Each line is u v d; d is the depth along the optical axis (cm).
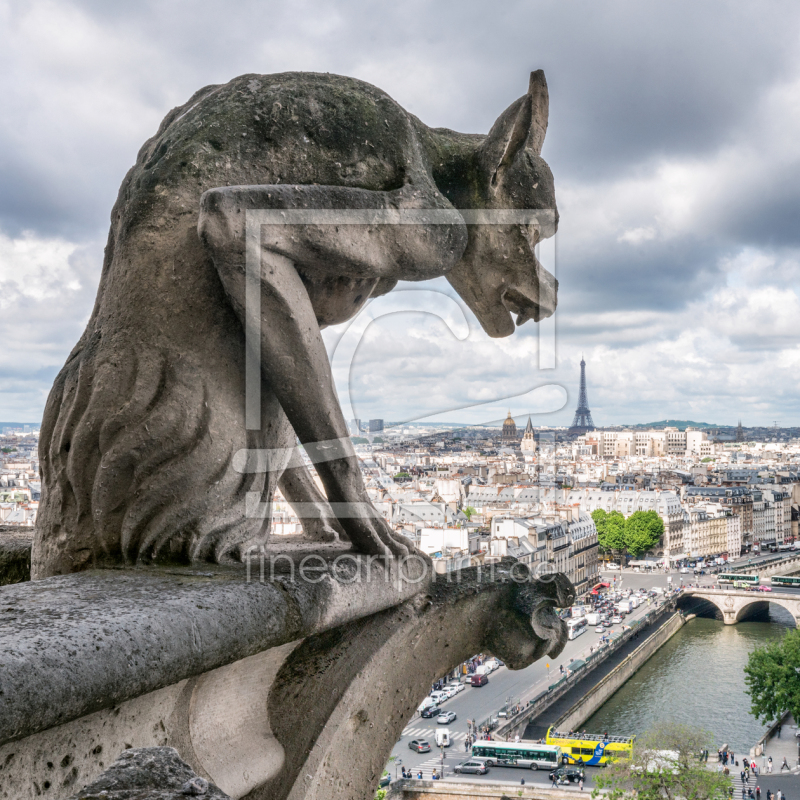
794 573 13600
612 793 4466
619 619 8712
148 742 263
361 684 320
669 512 13050
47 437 320
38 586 260
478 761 5106
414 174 323
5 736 185
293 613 277
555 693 6241
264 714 317
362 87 328
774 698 5653
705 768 4459
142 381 295
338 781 327
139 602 240
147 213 305
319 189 297
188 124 315
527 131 346
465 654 361
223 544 304
